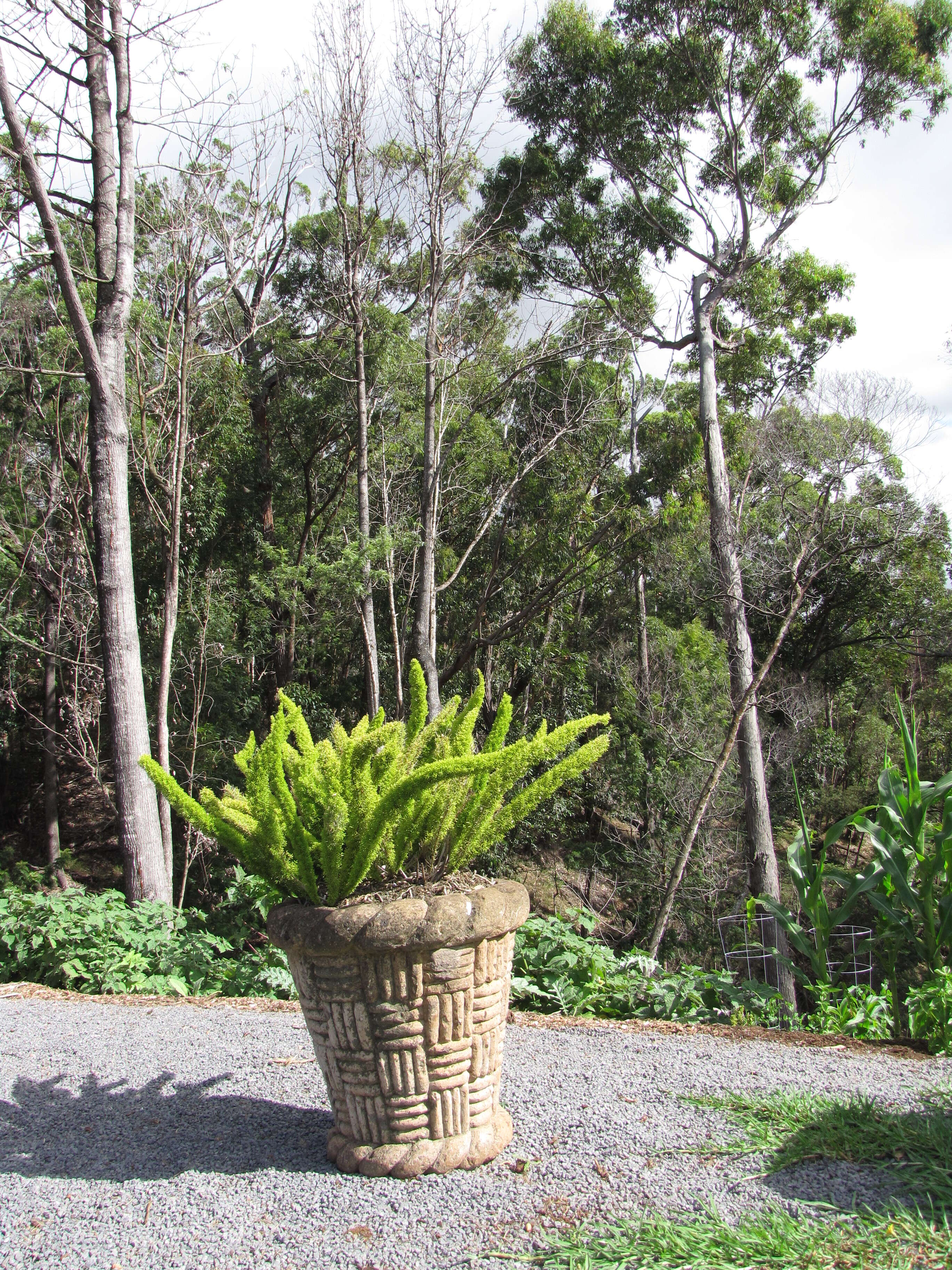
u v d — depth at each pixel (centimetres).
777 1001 451
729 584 1287
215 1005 443
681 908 1442
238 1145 261
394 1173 227
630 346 1516
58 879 1486
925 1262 179
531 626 1714
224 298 1036
